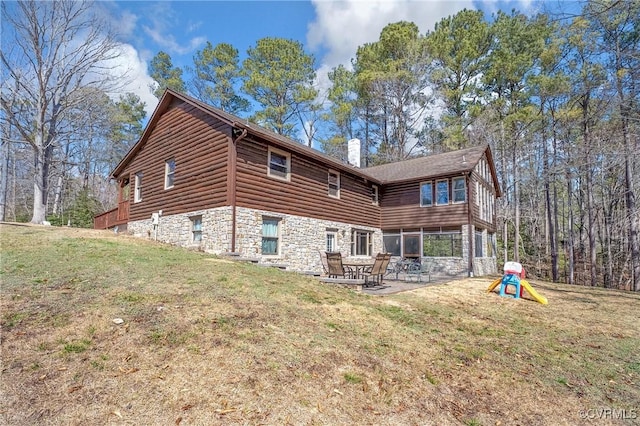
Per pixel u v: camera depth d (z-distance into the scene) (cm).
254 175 1105
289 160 1247
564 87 1919
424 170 1752
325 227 1405
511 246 2850
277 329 437
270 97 2864
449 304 817
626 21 1262
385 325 548
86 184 2906
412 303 766
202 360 338
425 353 461
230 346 370
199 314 439
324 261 1352
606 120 1591
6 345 320
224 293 540
